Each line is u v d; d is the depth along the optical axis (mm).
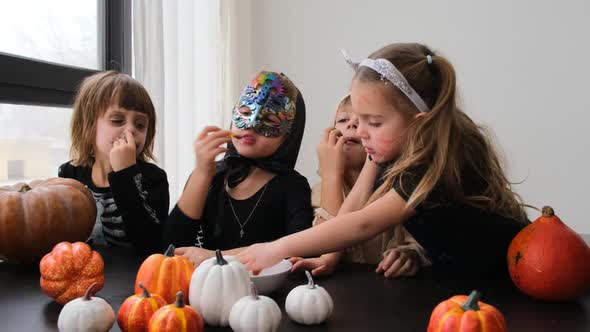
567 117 2371
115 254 1060
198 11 2297
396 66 935
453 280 877
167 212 1336
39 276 911
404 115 932
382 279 878
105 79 1283
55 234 989
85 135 1296
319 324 657
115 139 1253
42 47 1673
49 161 1694
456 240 950
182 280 709
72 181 1089
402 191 892
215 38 2363
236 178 1243
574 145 2371
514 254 791
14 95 1431
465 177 950
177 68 2051
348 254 1276
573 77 2352
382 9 2604
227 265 683
